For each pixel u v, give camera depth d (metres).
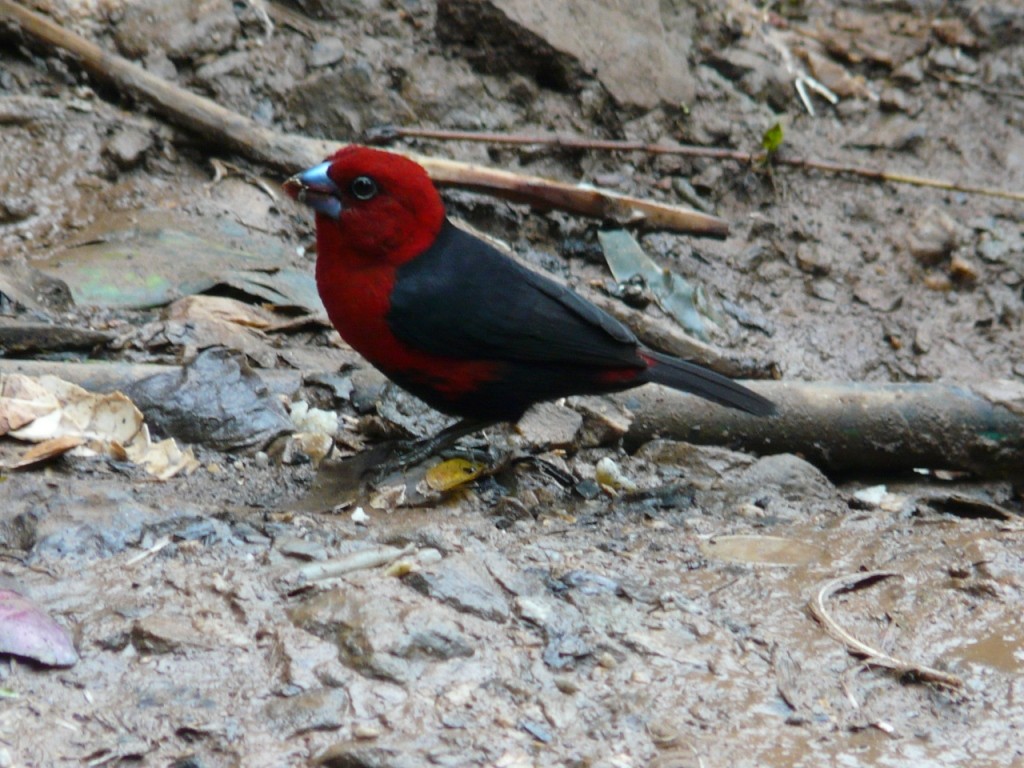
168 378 10.13
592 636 7.36
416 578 7.53
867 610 8.01
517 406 9.96
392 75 14.55
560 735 6.57
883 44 16.70
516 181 13.88
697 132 15.46
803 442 11.33
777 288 14.77
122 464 9.44
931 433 11.31
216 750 6.26
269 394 10.28
